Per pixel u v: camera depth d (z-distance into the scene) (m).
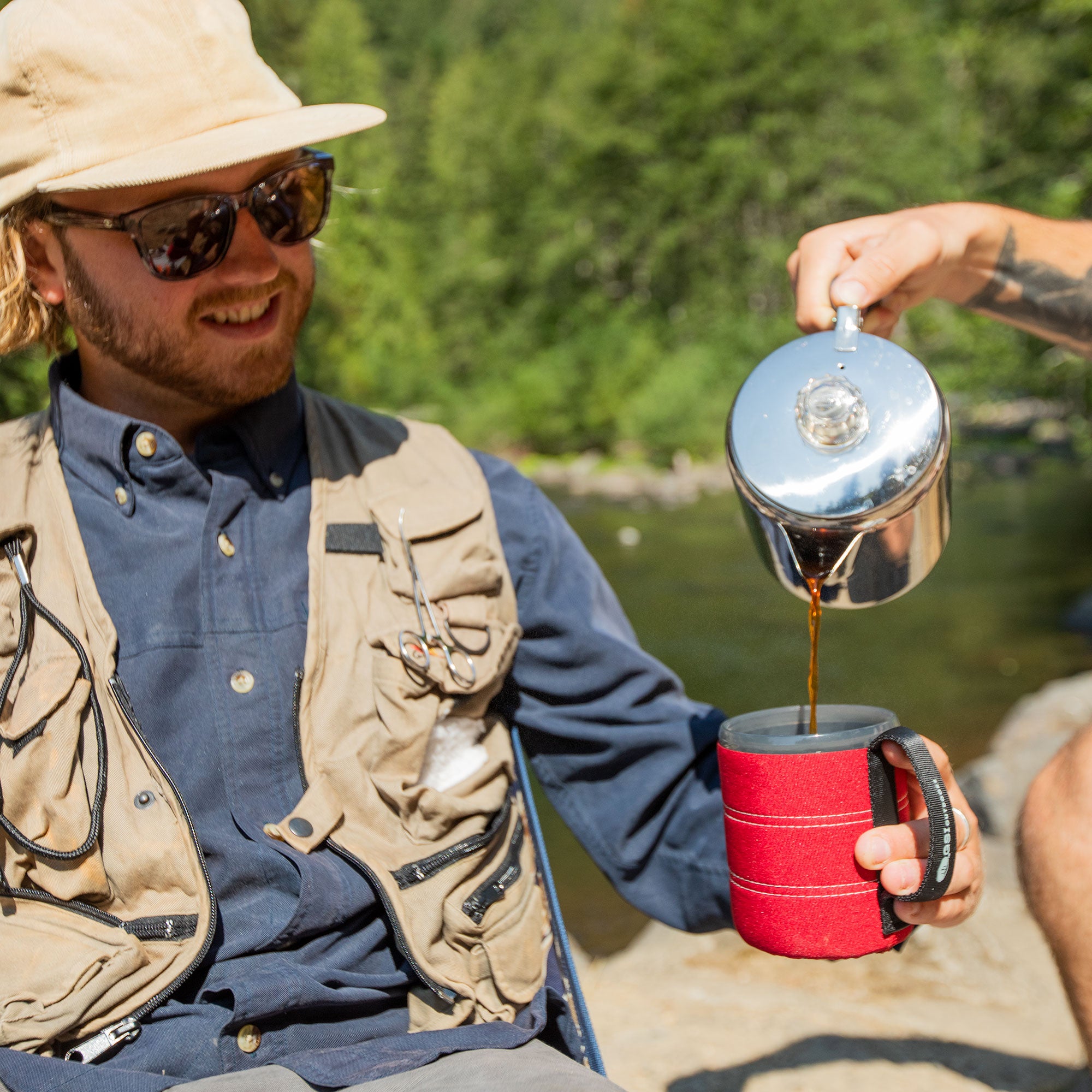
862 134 34.34
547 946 1.42
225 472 1.38
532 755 1.52
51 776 1.22
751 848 1.11
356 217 20.08
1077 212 13.91
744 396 1.16
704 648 10.16
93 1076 1.13
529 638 1.49
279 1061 1.17
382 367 28.42
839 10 35.69
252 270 1.33
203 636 1.31
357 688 1.32
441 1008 1.28
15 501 1.33
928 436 1.09
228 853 1.26
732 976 2.71
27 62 1.27
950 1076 2.22
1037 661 9.02
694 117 35.94
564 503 21.52
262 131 1.29
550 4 49.81
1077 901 0.96
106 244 1.31
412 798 1.30
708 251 35.94
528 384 29.61
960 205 1.38
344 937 1.27
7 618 1.28
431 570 1.37
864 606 1.18
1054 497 18.77
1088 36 15.58
